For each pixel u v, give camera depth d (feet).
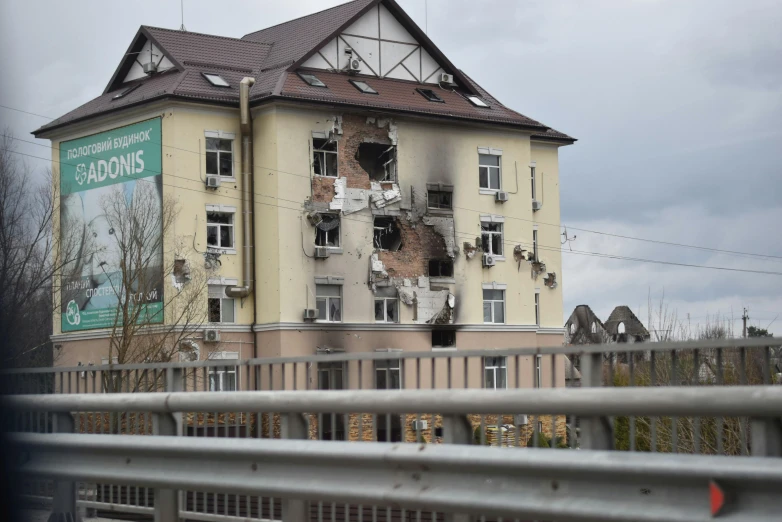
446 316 199.72
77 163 195.21
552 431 23.44
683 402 18.72
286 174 183.62
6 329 162.61
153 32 192.85
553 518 20.10
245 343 184.96
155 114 183.32
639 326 314.96
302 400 24.71
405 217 196.54
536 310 224.12
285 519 25.25
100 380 39.11
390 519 26.37
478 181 205.46
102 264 189.26
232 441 25.52
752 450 18.35
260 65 198.39
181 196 181.27
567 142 231.91
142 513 31.14
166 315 179.01
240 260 185.68
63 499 31.35
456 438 22.36
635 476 19.04
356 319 189.98
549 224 229.04
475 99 208.85
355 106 188.44
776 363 21.86
